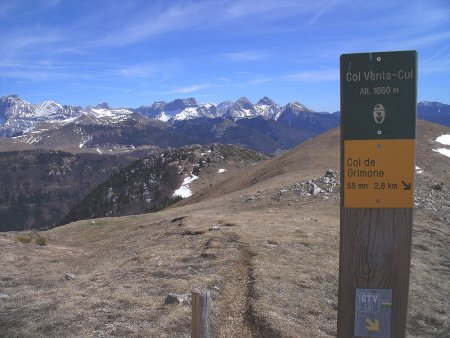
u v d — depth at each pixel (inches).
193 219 1219.2
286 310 474.6
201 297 273.7
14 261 848.9
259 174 3203.7
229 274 585.9
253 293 508.4
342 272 179.0
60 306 473.7
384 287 176.4
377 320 177.0
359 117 173.2
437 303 577.9
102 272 684.1
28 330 414.6
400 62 169.3
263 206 1381.6
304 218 1087.6
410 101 170.2
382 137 172.4
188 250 751.7
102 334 396.2
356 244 177.0
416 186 1489.9
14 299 527.5
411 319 522.0
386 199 173.9
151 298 491.2
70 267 813.2
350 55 171.9
